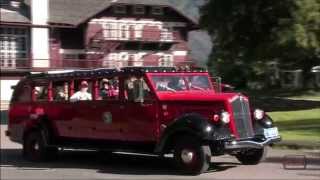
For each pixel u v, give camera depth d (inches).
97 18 3383.4
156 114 743.1
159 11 3508.9
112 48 3408.0
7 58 3154.5
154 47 3533.5
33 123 904.9
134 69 768.3
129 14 3444.9
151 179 689.0
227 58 2508.6
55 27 3280.0
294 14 1910.7
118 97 786.2
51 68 3228.3
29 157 913.5
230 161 822.5
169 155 925.2
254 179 663.8
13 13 3189.0
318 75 2723.9
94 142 821.9
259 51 2048.5
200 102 710.5
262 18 1983.3
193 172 700.7
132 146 774.5
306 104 1978.3
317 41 1926.7
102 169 795.4
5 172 796.0
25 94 933.2
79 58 3380.9
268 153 893.8
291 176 681.0
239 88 2915.8
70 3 3403.1
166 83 761.0
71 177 731.4
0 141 1327.5
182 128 700.7
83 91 837.2
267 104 2079.2
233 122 704.4
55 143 878.4
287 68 2706.7
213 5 2081.7
